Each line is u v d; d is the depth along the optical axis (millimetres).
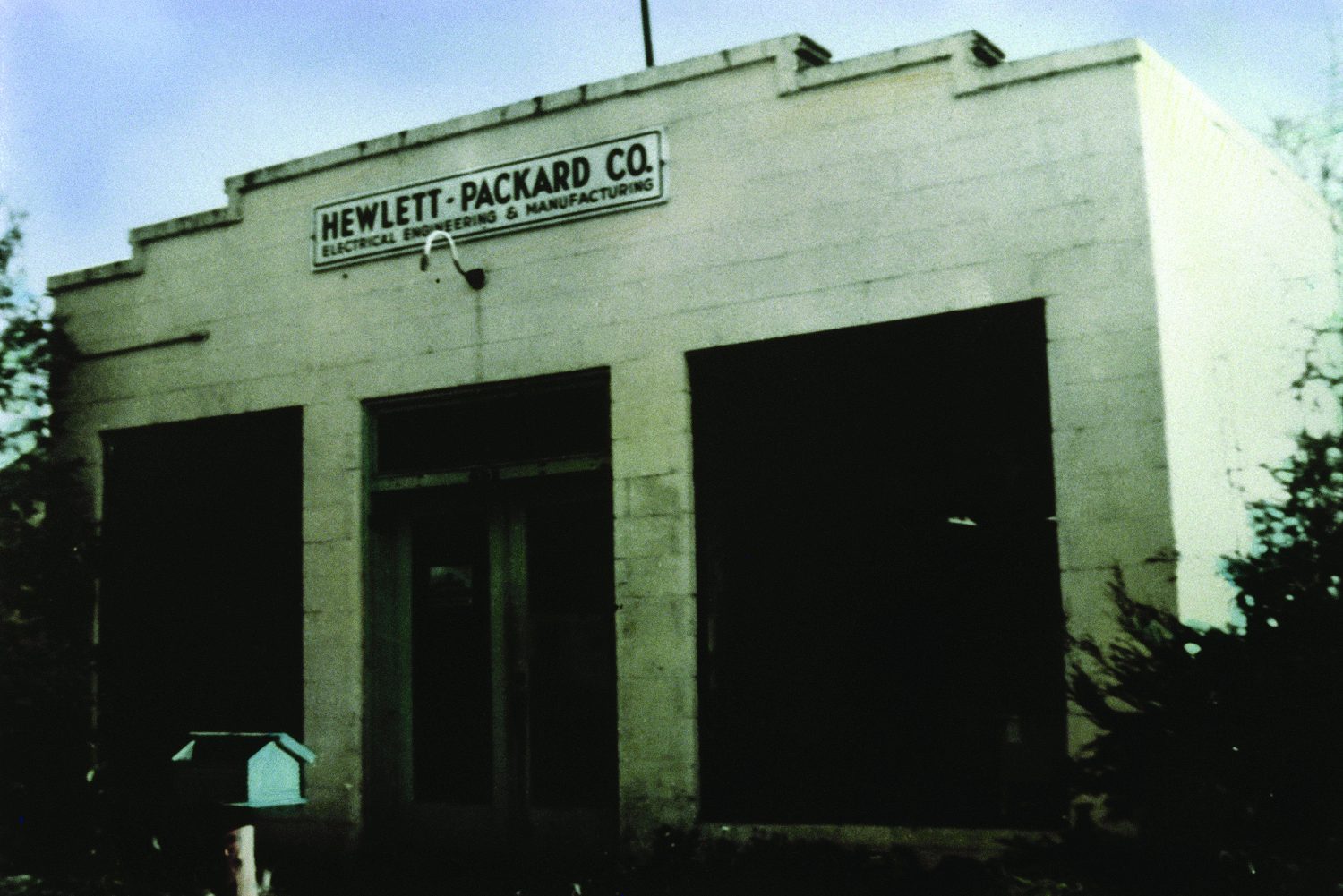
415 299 9383
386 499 9539
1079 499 6977
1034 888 5344
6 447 10789
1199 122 7906
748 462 8094
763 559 7984
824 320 7840
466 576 9242
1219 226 8062
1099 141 7117
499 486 9039
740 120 8219
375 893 8016
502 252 9031
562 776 8703
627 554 8328
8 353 10820
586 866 8234
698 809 7961
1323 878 4875
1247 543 7520
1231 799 5035
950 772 7312
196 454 10555
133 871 8852
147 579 10695
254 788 5074
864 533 7699
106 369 10914
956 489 7461
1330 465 5938
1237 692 5145
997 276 7336
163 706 10445
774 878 7199
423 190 9422
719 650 8062
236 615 10180
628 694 8234
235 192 10289
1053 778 5820
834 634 7727
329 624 9508
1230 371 7902
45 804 9438
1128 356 6934
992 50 7703
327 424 9688
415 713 9328
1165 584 6715
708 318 8211
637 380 8422
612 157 8641
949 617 7406
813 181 7949
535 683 8883
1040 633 7141
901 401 7660
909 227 7629
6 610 9758
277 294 10055
